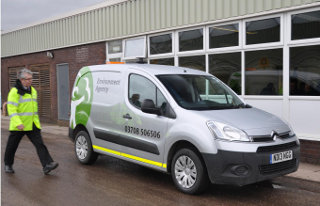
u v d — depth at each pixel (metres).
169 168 5.51
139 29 11.06
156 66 6.57
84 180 6.07
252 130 4.90
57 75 14.56
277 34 8.01
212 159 4.83
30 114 6.31
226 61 9.00
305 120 7.59
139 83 6.13
